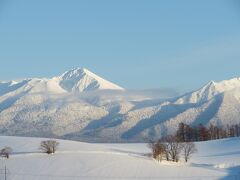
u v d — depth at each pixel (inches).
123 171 6166.3
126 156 7194.9
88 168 6254.9
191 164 7293.3
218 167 7017.7
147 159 7175.2
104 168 6279.5
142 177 5895.7
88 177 5831.7
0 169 6136.8
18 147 7741.1
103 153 7214.6
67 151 7199.8
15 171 6058.1
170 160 7623.0
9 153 7086.6
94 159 6732.3
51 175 5900.6
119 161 6697.8
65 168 6225.4
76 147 7785.4
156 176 5974.4
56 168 6215.6
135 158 7086.6
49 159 6648.6
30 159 6624.0
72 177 5821.9
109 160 6732.3
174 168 6574.8
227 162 7667.3
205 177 6003.9
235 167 6998.0
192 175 6107.3
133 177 5885.8
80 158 6756.9
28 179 5728.3
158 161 7140.8
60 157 6766.7
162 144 7672.2
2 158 6683.1
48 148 7057.1
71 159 6678.2
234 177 6003.9
